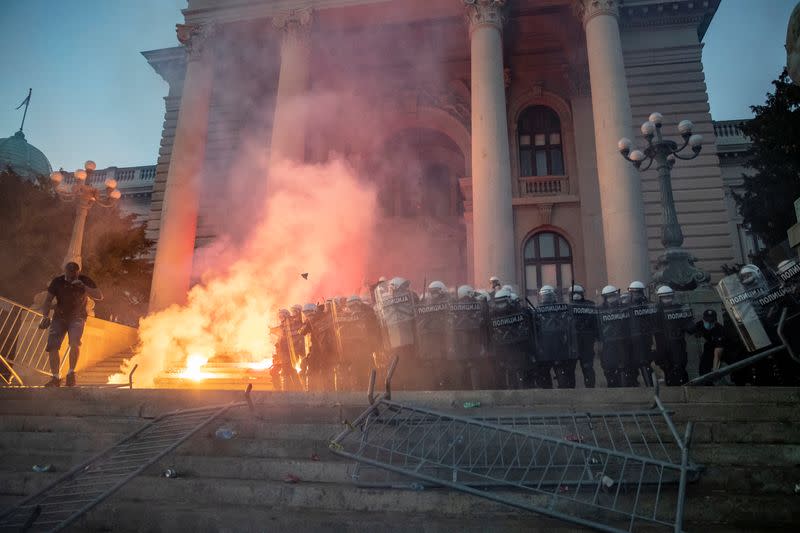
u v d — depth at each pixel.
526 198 23.77
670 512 4.91
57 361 9.77
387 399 6.10
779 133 20.27
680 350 8.85
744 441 5.98
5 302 13.07
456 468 4.91
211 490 5.53
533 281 23.25
